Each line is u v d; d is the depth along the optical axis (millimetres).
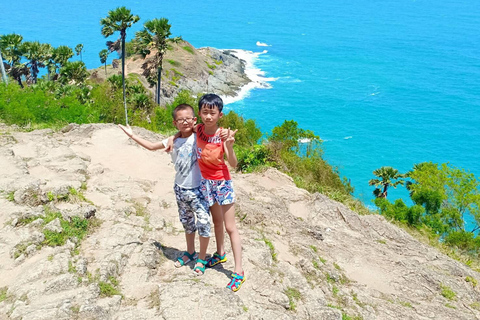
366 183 57625
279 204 9227
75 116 15914
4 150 8453
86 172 8297
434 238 15234
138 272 5227
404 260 8203
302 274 6445
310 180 15648
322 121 80250
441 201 33406
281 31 185125
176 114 4734
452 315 6488
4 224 5723
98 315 4270
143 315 4355
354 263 7719
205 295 4668
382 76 113312
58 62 54938
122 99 36031
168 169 9422
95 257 5402
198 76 86000
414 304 6727
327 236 8594
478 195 33438
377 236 9320
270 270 5801
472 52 142500
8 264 5051
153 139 11453
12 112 13133
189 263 5578
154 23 48812
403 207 25359
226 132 4598
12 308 4270
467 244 20969
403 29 189875
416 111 87938
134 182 8258
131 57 84500
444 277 7832
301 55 135500
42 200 6453
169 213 7406
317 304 5379
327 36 171250
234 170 11766
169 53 87062
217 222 5285
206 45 152125
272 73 111625
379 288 7082
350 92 98938
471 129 79000
